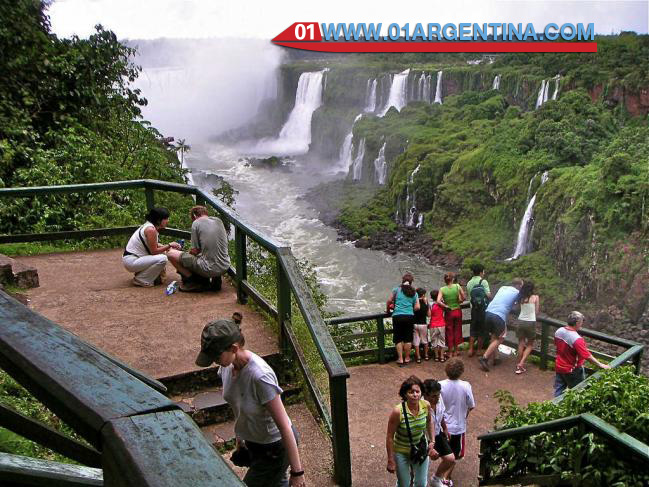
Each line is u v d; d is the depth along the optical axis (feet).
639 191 127.13
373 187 228.63
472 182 179.83
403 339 30.96
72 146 33.04
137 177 36.96
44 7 39.75
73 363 3.21
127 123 43.57
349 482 11.57
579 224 138.51
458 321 31.58
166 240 29.99
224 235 18.52
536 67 247.09
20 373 3.19
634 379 16.80
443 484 18.99
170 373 13.70
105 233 22.59
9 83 34.65
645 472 14.05
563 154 167.63
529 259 150.30
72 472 4.17
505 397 20.61
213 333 8.36
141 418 2.82
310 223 195.21
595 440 14.97
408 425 15.97
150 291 18.81
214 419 13.30
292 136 340.59
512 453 17.25
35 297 18.16
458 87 270.46
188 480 2.51
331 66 342.85
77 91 37.83
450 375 20.30
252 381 8.63
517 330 30.71
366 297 134.92
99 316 16.81
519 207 164.55
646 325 120.88
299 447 12.52
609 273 129.18
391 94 285.64
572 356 24.49
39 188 20.18
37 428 4.12
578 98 195.52
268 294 19.88
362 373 30.32
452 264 158.20
